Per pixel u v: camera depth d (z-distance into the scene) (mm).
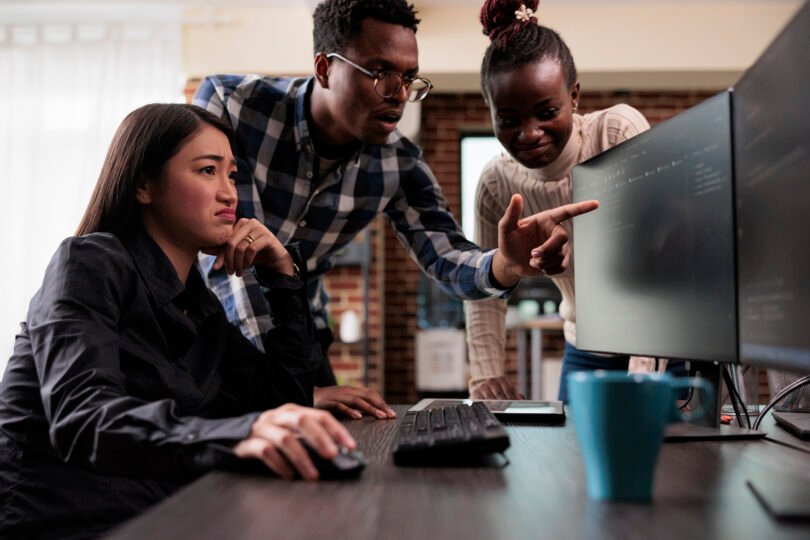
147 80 4777
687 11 4828
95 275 1011
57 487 1026
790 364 777
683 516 602
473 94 6035
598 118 1716
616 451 652
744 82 905
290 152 1694
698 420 1110
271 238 1337
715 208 987
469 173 6160
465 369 5707
